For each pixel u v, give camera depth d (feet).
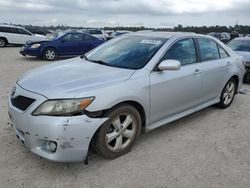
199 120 17.38
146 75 13.01
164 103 14.02
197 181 10.98
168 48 14.47
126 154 12.73
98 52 15.96
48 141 10.55
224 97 19.33
